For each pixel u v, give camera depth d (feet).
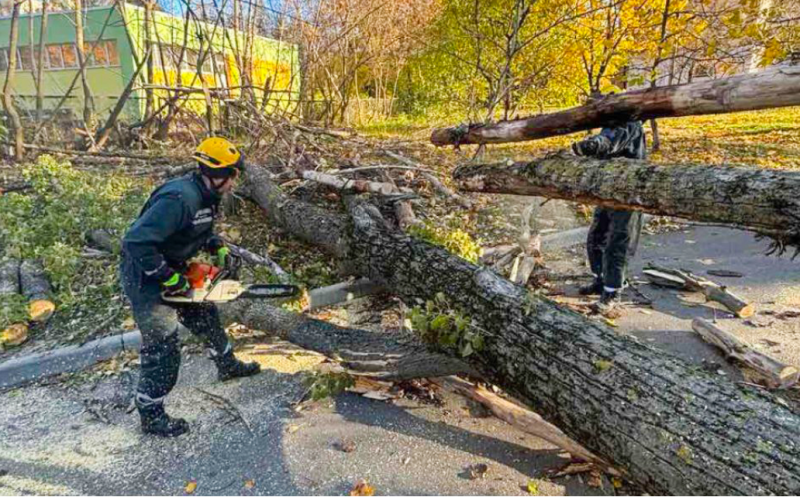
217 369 10.69
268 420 9.07
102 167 26.18
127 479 7.80
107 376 10.75
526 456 7.94
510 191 10.62
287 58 45.37
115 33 41.29
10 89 26.68
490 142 11.36
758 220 6.88
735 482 5.24
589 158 9.41
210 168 8.34
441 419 8.90
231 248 15.05
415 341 9.49
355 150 27.53
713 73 21.39
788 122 41.01
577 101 28.32
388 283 11.52
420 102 51.19
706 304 12.77
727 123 43.32
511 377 7.88
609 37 21.29
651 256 16.26
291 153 22.70
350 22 41.06
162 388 8.70
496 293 8.76
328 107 42.06
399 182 21.99
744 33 17.21
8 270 13.98
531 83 24.97
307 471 7.79
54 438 8.81
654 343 10.96
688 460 5.62
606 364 6.88
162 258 8.16
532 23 24.80
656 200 8.00
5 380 10.60
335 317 13.01
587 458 7.48
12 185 21.13
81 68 31.19
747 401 5.89
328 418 9.05
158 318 8.46
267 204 17.47
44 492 7.57
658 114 8.04
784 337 10.95
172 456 8.29
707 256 15.96
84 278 14.44
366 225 12.65
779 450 5.27
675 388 6.28
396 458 7.98
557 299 13.43
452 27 34.01
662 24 19.40
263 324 11.28
